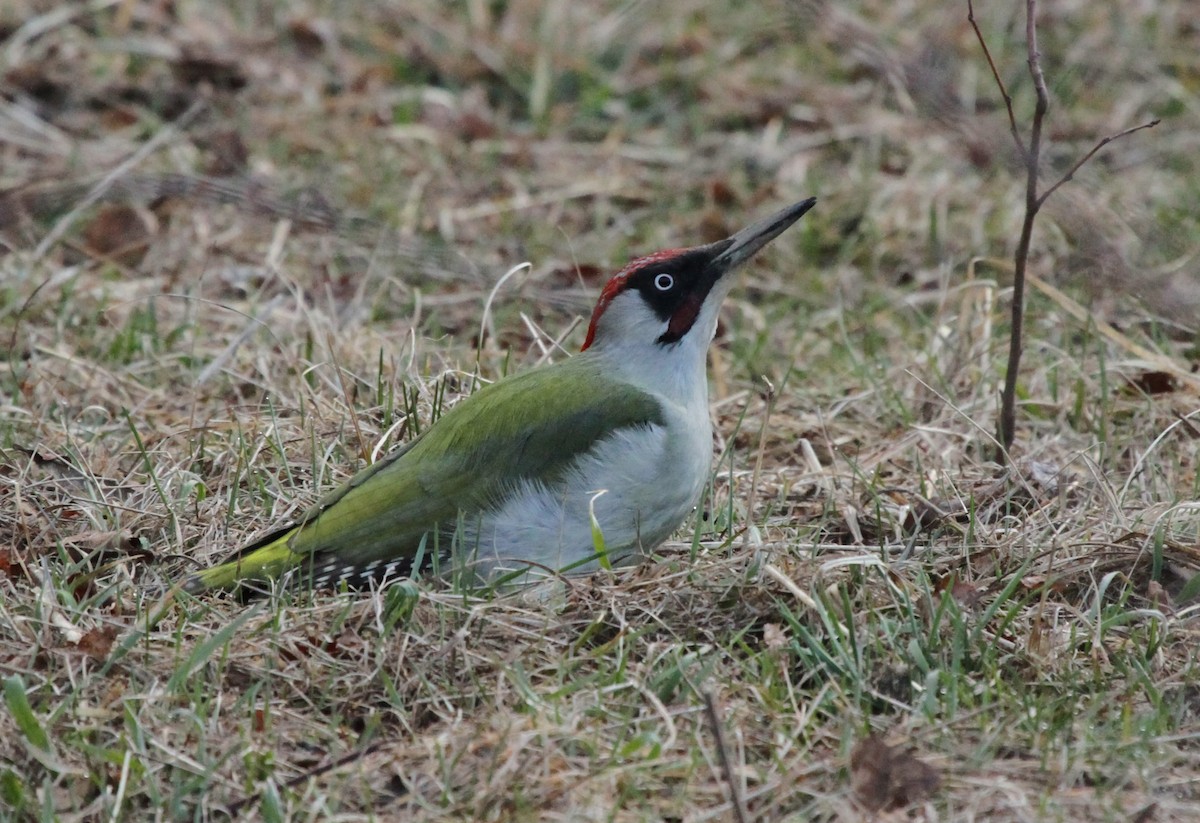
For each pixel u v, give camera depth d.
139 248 16.73
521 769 8.34
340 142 18.86
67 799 8.49
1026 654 9.61
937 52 18.05
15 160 18.23
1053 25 21.20
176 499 11.77
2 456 12.24
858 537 11.27
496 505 10.59
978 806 8.23
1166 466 12.62
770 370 14.85
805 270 16.97
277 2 21.56
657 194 18.22
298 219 16.73
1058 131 19.06
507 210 17.86
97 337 14.79
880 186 18.11
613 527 10.66
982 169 18.05
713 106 19.89
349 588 10.52
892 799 8.30
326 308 15.70
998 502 11.63
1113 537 10.97
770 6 21.36
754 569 10.09
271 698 9.31
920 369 14.05
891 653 9.56
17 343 14.65
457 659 9.52
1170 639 9.83
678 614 9.96
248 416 13.20
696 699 9.13
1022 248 12.26
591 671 9.54
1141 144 19.00
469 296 15.78
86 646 9.52
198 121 19.23
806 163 18.67
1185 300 14.15
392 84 20.33
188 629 9.84
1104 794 8.30
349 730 9.09
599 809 8.17
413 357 13.30
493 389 10.95
